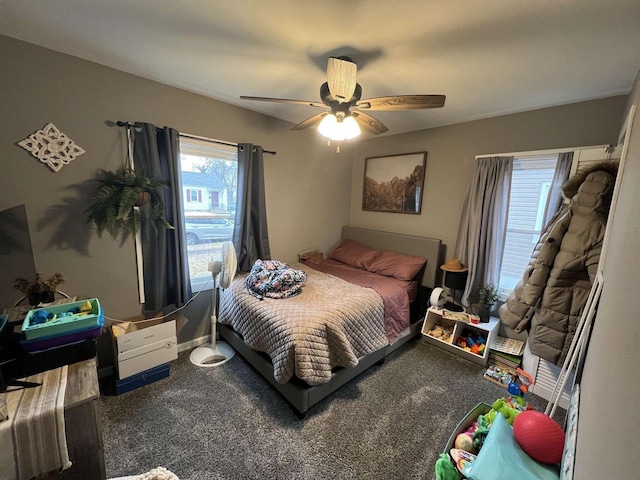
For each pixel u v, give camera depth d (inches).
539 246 79.7
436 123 118.5
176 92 90.9
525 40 58.5
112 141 80.4
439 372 93.7
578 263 69.4
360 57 67.6
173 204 90.3
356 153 155.9
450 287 110.1
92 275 81.4
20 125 67.6
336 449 63.6
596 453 26.4
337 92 59.1
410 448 64.6
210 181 106.4
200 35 61.7
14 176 68.0
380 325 93.4
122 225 77.5
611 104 82.1
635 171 37.4
